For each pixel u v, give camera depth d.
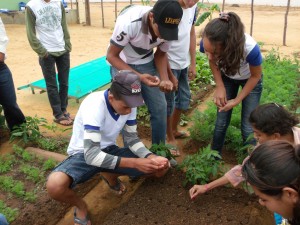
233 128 4.24
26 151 4.14
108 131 2.94
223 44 2.69
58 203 3.33
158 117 3.44
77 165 2.88
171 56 3.82
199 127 4.45
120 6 23.48
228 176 2.66
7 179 3.61
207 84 6.52
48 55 4.68
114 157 2.77
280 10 20.08
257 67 2.96
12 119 4.41
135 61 3.27
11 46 10.69
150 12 2.81
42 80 6.36
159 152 3.40
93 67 7.29
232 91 3.42
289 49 9.98
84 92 5.75
